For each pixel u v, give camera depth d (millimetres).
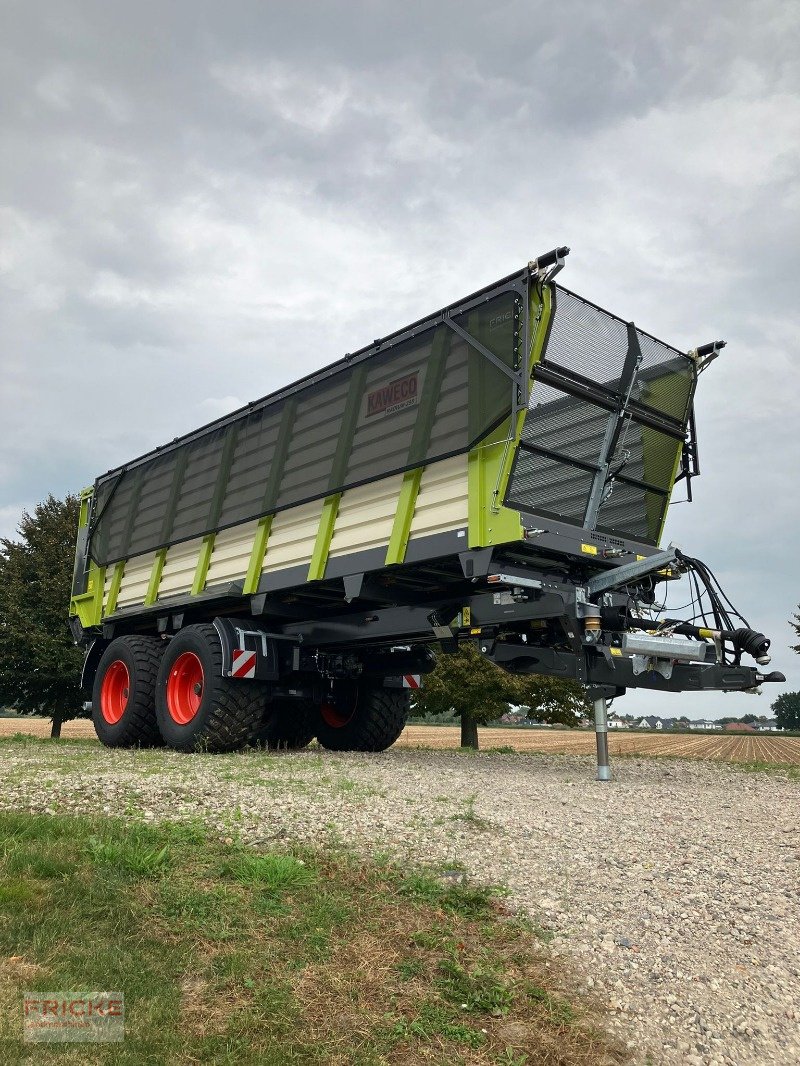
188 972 2848
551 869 4027
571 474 6742
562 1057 2545
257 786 5750
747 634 6527
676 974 3012
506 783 6508
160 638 10859
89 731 34125
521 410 6148
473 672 14828
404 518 6988
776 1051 2594
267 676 8742
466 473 6570
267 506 8523
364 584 7609
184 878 3590
